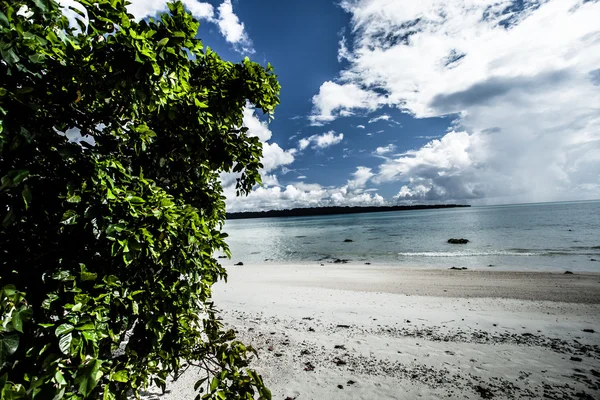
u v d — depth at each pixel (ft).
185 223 7.95
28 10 5.83
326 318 31.91
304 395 17.47
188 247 8.53
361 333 27.27
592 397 17.15
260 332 27.25
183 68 7.61
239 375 9.28
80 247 7.00
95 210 6.15
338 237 182.91
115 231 6.34
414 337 26.27
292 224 476.95
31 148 6.09
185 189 11.28
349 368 20.61
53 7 5.72
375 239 154.92
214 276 12.00
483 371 20.22
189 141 9.67
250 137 12.16
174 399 15.79
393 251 108.78
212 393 8.59
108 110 7.88
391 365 21.06
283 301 40.14
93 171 6.60
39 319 6.11
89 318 5.95
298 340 25.44
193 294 10.15
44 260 6.63
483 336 26.43
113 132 7.90
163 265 7.85
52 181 6.50
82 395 5.68
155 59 6.37
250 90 11.51
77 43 6.93
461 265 73.82
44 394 5.15
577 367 20.54
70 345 5.51
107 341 7.74
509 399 17.16
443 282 51.55
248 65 11.44
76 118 7.57
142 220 6.91
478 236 135.95
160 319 7.65
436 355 22.65
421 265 76.43
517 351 23.21
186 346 11.29
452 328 28.58
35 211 6.39
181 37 7.02
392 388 18.19
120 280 7.25
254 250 139.13
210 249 9.84
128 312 7.38
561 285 45.93
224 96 11.05
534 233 133.39
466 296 41.63
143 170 9.77
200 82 11.46
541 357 22.15
